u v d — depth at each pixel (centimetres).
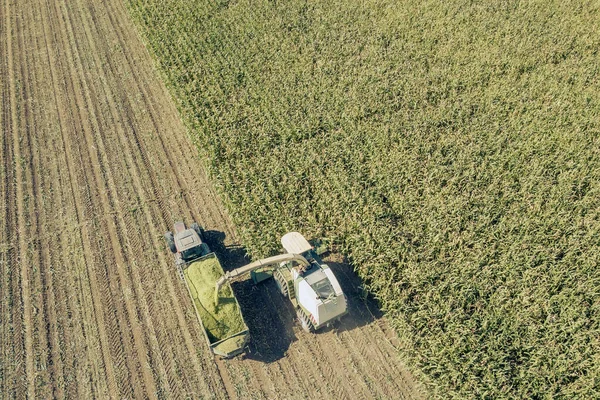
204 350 1828
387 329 1875
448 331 1712
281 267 1900
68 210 2403
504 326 1716
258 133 2666
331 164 2422
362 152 2484
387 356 1789
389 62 3081
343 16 3594
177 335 1878
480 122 2600
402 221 2161
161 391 1716
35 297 2027
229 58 3250
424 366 1661
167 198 2448
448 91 2853
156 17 3806
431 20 3456
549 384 1594
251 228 2142
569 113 2620
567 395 1550
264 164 2470
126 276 2094
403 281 1891
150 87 3195
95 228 2308
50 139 2830
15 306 1995
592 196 2170
